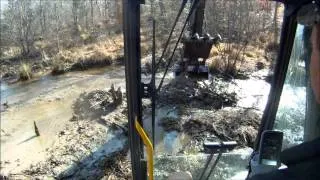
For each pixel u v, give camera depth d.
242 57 17.58
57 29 22.91
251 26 20.00
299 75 2.64
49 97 15.12
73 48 21.44
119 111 13.11
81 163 10.30
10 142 11.70
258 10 19.78
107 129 11.98
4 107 14.39
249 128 11.30
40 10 22.88
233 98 13.58
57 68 18.14
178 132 11.28
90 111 13.34
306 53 2.46
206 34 8.00
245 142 10.59
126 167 9.95
